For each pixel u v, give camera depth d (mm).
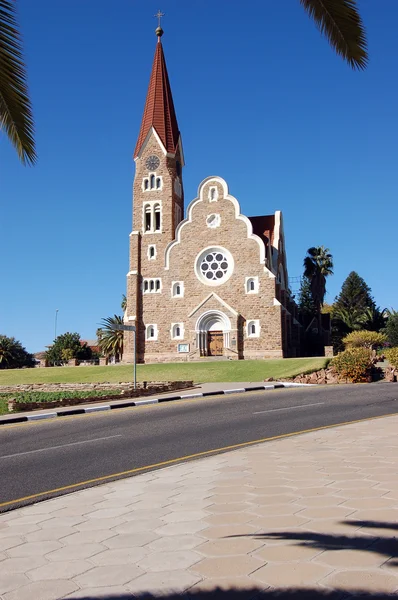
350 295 94438
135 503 8844
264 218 66688
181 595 5305
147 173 62250
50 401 24984
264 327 54875
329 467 10641
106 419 20078
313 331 72312
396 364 35500
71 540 7141
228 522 7469
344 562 5809
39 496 9852
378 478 9516
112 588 5551
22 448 14781
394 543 6270
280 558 6039
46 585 5711
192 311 56750
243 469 10922
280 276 64250
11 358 96188
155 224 61312
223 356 55094
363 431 15180
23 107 10453
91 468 12062
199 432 16391
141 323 58531
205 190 58938
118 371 47875
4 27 9711
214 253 57969
